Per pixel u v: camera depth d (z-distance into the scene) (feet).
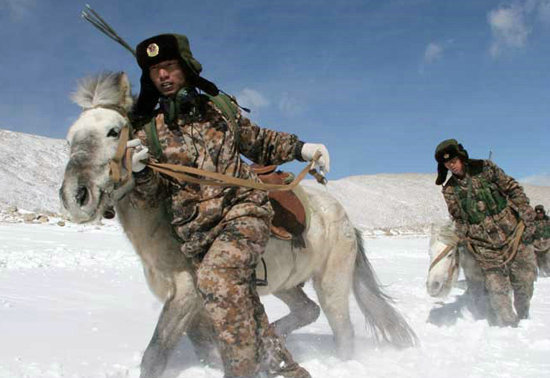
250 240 10.32
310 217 13.94
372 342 16.62
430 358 14.48
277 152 12.14
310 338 17.02
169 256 10.97
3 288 22.70
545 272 37.96
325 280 14.76
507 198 20.15
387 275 36.81
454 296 26.68
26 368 11.49
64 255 37.42
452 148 19.97
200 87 10.92
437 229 21.68
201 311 12.30
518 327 19.04
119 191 10.04
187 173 10.69
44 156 124.26
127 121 10.28
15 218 68.54
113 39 11.30
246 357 9.95
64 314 18.04
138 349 13.85
